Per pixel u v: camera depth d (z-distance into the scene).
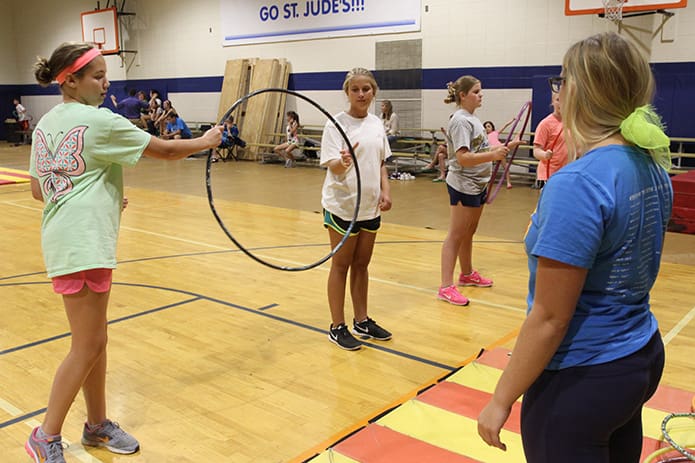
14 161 14.10
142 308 4.20
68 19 17.88
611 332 1.26
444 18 10.92
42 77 2.17
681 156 8.32
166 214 7.62
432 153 11.34
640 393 1.27
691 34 8.62
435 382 3.04
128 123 2.15
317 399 2.91
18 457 2.42
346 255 3.41
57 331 3.78
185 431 2.62
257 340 3.64
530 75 10.12
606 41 1.25
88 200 2.13
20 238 6.40
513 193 9.13
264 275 5.00
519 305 4.21
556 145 4.12
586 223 1.19
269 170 12.04
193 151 2.31
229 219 7.29
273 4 13.25
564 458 1.29
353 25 12.13
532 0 9.91
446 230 6.61
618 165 1.23
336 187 3.29
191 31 14.95
